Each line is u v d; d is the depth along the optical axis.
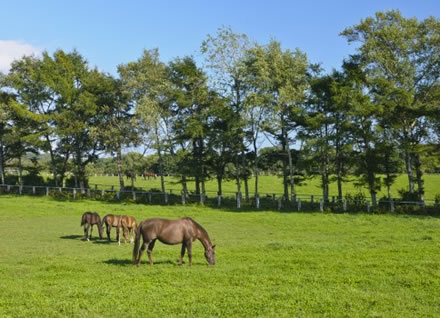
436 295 11.08
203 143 43.69
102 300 10.59
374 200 36.47
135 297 10.81
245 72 39.00
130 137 45.81
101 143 48.28
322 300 10.54
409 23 36.50
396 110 34.88
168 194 44.88
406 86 35.72
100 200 45.09
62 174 51.53
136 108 42.34
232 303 10.34
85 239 22.77
